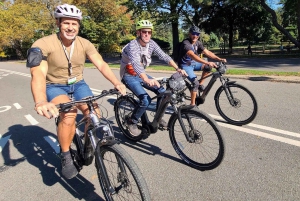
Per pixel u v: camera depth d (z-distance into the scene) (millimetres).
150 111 5297
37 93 2150
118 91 2496
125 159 2064
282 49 26891
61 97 2564
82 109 2664
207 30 34375
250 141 3785
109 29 36188
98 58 2826
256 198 2531
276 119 4578
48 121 5621
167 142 3994
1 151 4148
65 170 2656
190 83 4750
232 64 16312
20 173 3393
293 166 3039
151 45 3812
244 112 4434
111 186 2307
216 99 4672
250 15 32125
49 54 2539
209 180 2902
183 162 3346
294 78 8086
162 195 2699
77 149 2803
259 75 9273
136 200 2357
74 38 2602
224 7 31438
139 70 3438
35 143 4406
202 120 3113
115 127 4805
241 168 3084
